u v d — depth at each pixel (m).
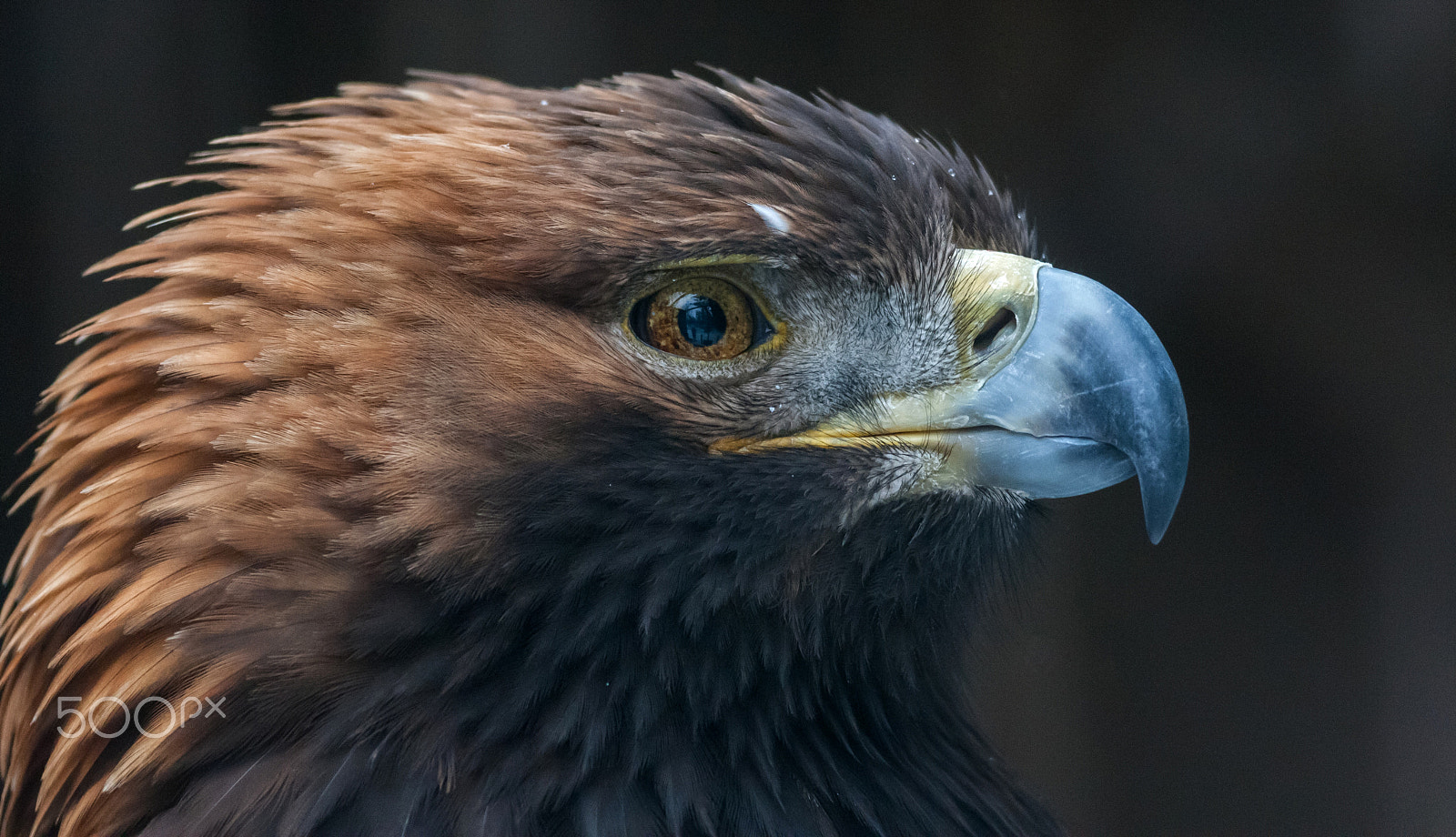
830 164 2.27
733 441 2.27
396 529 2.25
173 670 2.25
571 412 2.26
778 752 2.27
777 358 2.27
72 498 2.27
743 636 2.27
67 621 2.26
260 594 2.25
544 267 2.26
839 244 2.27
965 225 2.29
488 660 2.26
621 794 2.26
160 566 2.25
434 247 2.26
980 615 2.30
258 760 2.25
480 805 2.25
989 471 2.28
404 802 2.25
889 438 2.27
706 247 2.26
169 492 2.25
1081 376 2.28
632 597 2.26
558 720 2.26
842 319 2.27
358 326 2.26
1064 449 2.28
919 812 2.28
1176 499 2.28
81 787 2.26
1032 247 2.30
